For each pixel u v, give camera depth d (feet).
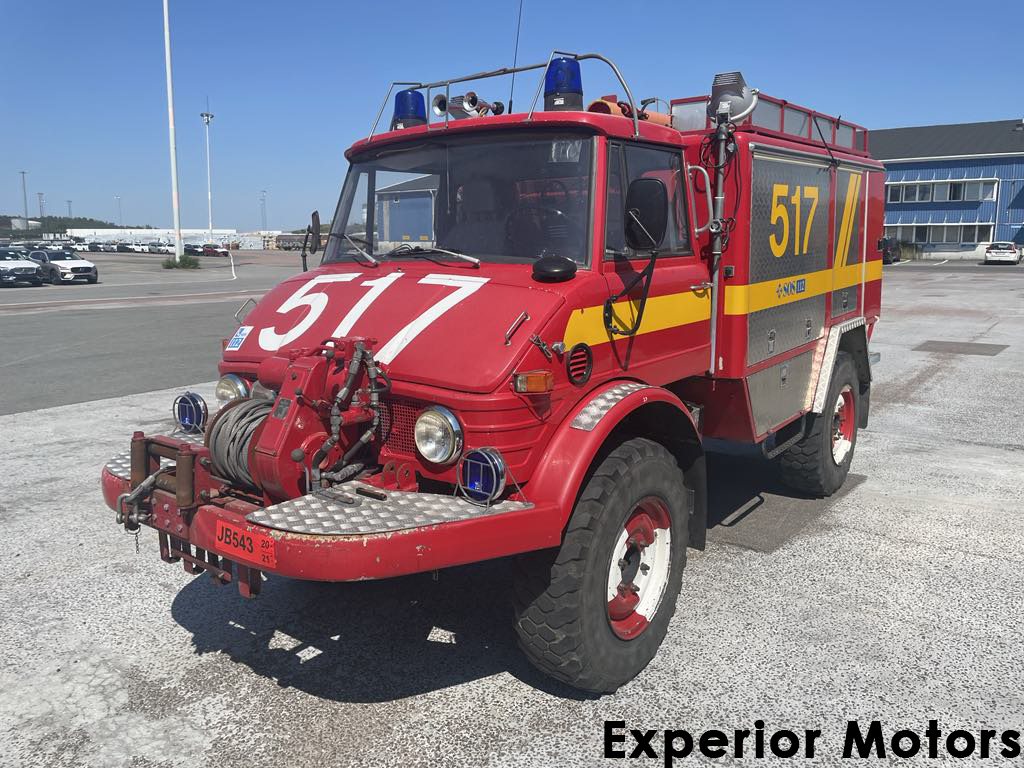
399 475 11.25
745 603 14.97
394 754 10.71
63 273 108.88
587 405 11.64
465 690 12.19
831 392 20.20
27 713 11.68
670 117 16.69
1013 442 27.27
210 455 11.57
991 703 11.81
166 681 12.50
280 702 11.91
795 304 18.11
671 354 14.05
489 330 11.10
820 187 19.02
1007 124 201.77
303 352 11.48
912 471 23.77
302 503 10.25
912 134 211.41
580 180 12.41
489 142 13.20
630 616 12.50
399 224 14.17
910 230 201.36
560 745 10.87
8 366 41.70
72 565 16.88
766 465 24.16
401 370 11.10
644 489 11.96
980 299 81.87
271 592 15.64
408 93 15.01
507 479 10.48
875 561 16.97
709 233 15.19
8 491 21.74
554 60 13.39
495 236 12.94
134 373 39.73
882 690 12.12
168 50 139.95
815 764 10.50
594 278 12.03
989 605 14.90
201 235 372.99
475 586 15.78
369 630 14.08
